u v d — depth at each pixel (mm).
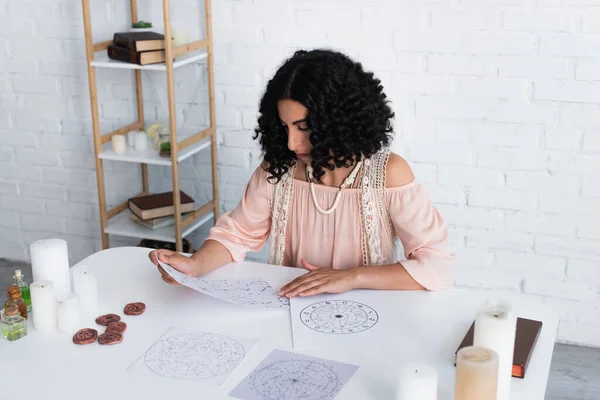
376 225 1678
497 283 2631
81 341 1354
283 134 1640
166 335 1391
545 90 2389
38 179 3102
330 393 1193
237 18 2617
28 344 1365
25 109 3010
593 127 2383
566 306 2580
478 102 2461
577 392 2330
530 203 2514
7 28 2910
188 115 2811
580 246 2508
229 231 1765
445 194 2588
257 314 1476
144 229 2703
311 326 1418
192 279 1559
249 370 1267
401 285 1571
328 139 1565
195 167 2863
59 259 1477
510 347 1152
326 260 1741
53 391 1209
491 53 2400
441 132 2527
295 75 1542
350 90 1562
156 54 2465
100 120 2930
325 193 1692
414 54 2473
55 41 2875
